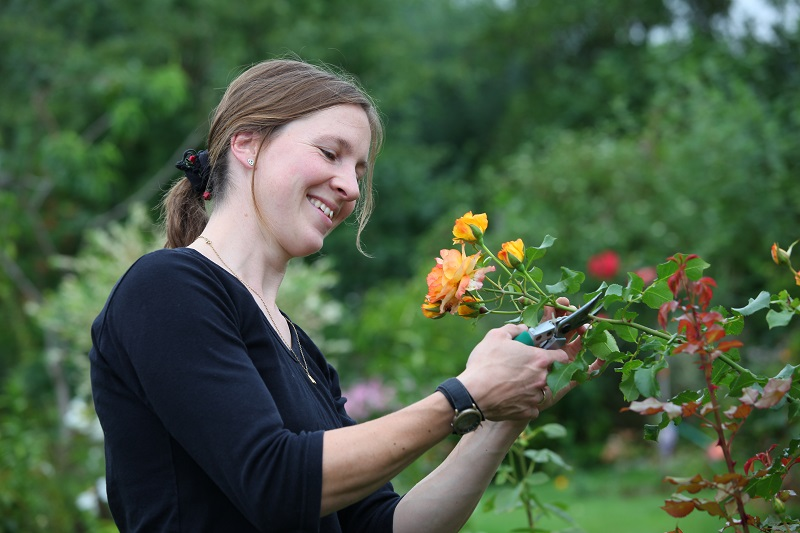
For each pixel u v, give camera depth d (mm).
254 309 1587
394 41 16406
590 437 10008
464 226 1601
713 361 1489
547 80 18781
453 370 7094
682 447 9711
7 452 4395
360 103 1732
